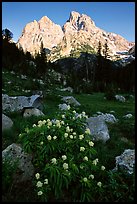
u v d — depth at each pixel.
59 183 5.63
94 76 105.06
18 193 6.03
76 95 48.78
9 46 85.38
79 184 6.04
